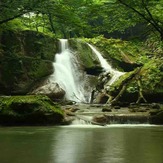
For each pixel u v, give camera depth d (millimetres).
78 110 17422
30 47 28797
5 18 20062
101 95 25703
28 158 6008
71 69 29531
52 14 19234
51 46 29875
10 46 27297
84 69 29906
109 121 14680
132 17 16578
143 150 6957
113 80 28000
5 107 13656
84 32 20016
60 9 18688
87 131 11266
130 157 6117
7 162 5625
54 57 29656
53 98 24406
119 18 16672
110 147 7406
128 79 25094
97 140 8688
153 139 8984
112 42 19812
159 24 17125
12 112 13523
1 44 26172
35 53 28828
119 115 14906
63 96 25094
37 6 18719
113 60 32156
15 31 28062
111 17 17031
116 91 24891
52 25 32938
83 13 17312
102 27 17812
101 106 20656
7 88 25453
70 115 15086
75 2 18453
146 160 5816
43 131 11227
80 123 14172
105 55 32125
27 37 28875
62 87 26938
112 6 15961
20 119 13539
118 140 8734
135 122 14773
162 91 24078
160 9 15812
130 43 18453
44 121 13758
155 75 22125
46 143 8031
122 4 15734
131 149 7098
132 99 24203
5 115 13469
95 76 29578
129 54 33031
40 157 6105
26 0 18625
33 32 29344
